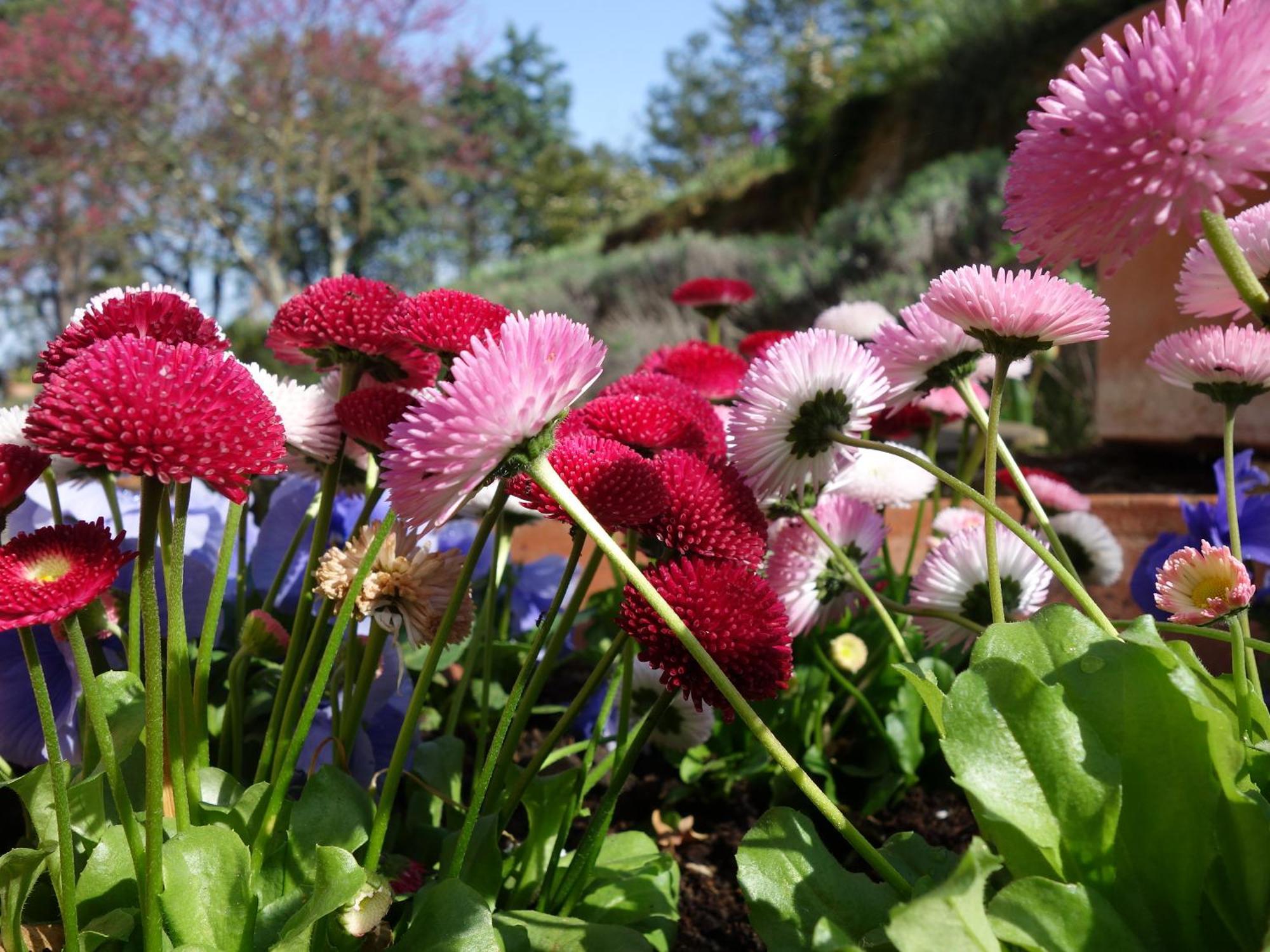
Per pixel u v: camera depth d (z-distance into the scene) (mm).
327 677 245
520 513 389
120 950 233
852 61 4289
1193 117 156
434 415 193
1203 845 197
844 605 363
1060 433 1553
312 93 5902
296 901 237
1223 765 194
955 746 204
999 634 220
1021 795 201
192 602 363
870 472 405
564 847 312
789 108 4359
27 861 217
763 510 328
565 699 538
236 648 414
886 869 209
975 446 521
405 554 261
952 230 2027
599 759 458
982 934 165
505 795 300
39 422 186
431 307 247
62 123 5543
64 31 5473
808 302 2232
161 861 213
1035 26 2730
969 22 2994
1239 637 231
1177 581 240
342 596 261
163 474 186
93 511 425
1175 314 824
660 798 449
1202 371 269
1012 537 328
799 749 448
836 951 175
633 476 228
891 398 292
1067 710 204
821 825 423
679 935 352
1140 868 200
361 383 327
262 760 283
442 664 473
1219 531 369
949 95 2883
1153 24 168
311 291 274
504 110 10258
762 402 272
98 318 232
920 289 1845
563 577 250
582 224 8586
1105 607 645
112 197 5867
